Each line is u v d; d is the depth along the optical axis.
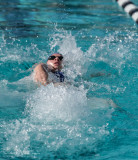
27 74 15.59
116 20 28.42
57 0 37.25
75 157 8.41
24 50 19.39
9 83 14.21
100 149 8.85
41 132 9.82
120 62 17.86
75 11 31.50
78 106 11.70
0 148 8.81
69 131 9.95
